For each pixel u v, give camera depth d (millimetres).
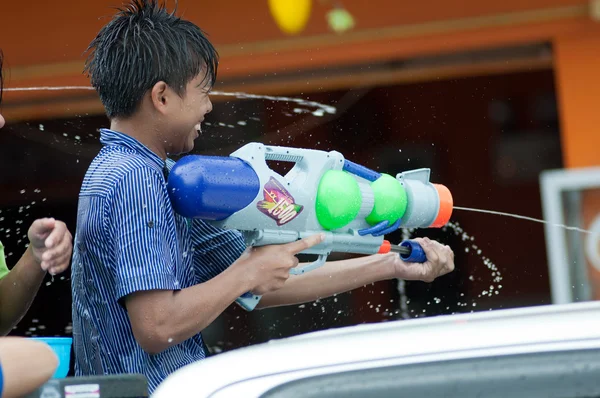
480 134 13227
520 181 13320
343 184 4703
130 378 3199
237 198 4406
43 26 12195
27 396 3086
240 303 4859
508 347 3004
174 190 4371
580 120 12258
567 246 9469
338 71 12672
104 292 4633
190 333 4457
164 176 4906
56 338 4367
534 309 3494
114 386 3176
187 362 4777
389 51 12445
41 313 10188
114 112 4895
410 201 5074
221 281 4512
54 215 13297
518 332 3053
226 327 11695
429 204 5125
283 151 4641
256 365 3053
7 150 13023
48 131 12969
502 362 2967
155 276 4375
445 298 12578
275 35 12281
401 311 12102
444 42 12391
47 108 12781
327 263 5652
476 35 12328
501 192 13297
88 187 4672
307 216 4703
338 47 12445
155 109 4812
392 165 13031
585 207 9484
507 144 13297
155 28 4809
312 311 11719
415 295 12305
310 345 3121
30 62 12352
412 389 2936
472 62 12797
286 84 12641
